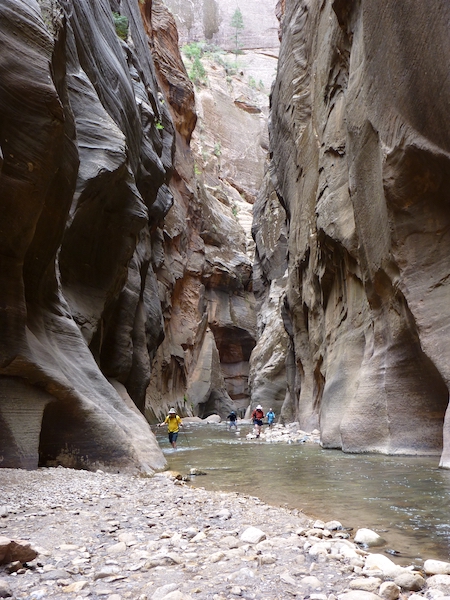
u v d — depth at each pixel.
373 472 8.55
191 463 11.14
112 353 17.97
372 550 4.07
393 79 10.37
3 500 5.78
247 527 4.63
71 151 10.52
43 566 3.43
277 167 27.55
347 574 3.27
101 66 17.41
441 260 10.14
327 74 16.92
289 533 4.44
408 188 10.42
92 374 11.07
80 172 13.75
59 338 10.82
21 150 8.16
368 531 4.34
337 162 15.83
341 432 12.31
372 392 12.09
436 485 7.02
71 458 8.80
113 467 8.85
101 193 14.63
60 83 10.19
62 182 10.12
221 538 4.21
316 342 19.44
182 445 16.16
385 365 11.80
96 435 9.00
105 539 4.16
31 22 8.52
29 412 8.27
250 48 113.19
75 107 14.48
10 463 7.68
